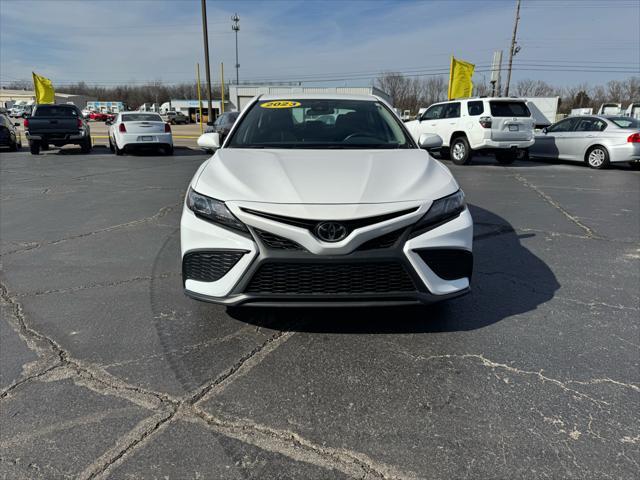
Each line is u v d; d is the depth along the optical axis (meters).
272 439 1.96
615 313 3.17
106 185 8.61
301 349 2.68
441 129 12.84
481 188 8.32
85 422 2.06
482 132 11.56
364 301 2.52
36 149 14.95
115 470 1.79
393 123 3.97
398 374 2.44
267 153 3.24
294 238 2.44
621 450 1.89
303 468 1.81
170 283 3.70
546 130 13.09
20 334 2.86
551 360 2.57
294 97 4.26
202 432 2.00
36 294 3.47
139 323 3.00
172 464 1.82
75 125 14.84
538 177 9.86
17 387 2.31
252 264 2.48
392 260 2.47
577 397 2.24
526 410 2.15
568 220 5.89
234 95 42.19
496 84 24.95
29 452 1.88
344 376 2.42
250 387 2.32
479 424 2.05
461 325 2.97
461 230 2.67
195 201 2.72
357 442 1.95
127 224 5.62
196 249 2.63
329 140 3.66
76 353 2.63
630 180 9.49
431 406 2.18
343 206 2.47
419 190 2.66
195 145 19.86
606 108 34.94
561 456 1.86
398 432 2.01
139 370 2.47
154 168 11.31
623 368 2.49
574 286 3.65
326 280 2.46
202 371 2.46
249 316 3.09
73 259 4.30
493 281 3.76
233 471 1.79
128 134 14.27
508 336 2.84
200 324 2.98
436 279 2.59
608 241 4.95
